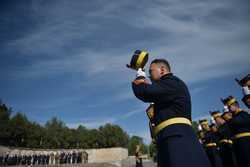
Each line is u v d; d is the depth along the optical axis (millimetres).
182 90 3736
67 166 37375
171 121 3609
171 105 3666
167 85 3693
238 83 6734
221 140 10961
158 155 3711
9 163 43531
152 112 4012
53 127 85938
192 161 3355
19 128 68062
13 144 66938
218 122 10703
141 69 3922
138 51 3984
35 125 74688
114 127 96000
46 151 61188
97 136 91250
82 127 91375
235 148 7895
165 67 3965
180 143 3455
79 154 49656
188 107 3723
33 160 45969
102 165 42562
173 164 3379
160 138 3645
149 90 3641
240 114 7789
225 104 8172
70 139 84625
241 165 7742
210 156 11617
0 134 63562
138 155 24625
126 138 101500
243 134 7656
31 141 71438
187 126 3602
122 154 74250
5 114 66750
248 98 6523
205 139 12055
